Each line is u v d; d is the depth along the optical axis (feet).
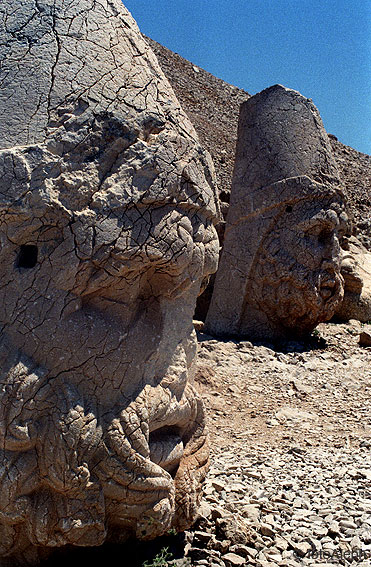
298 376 22.68
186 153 8.33
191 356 9.20
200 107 47.19
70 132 7.64
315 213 26.02
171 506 8.12
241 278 26.48
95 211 7.51
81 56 8.05
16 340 7.39
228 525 9.46
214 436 16.70
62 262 7.39
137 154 7.84
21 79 7.88
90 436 7.38
